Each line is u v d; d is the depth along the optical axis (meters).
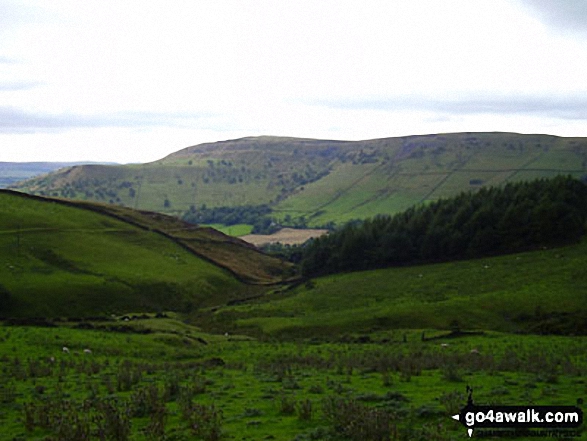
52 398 26.53
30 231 116.25
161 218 161.75
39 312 84.12
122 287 100.19
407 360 37.00
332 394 25.80
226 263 137.00
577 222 108.69
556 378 27.97
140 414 22.38
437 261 112.62
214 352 52.69
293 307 89.62
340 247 126.69
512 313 70.94
